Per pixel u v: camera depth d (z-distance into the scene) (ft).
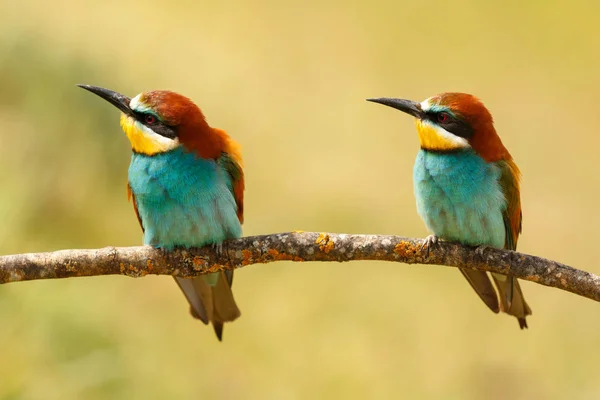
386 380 39.17
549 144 50.65
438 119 27.73
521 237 46.50
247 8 53.11
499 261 25.32
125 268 25.18
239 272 41.57
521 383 39.88
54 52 37.11
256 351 39.34
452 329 41.19
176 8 50.03
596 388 39.40
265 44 51.60
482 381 39.75
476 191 27.22
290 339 40.11
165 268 25.96
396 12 54.03
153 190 26.61
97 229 36.63
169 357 36.94
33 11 39.17
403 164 47.29
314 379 38.75
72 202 35.81
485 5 55.06
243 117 48.06
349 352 39.86
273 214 44.52
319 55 51.67
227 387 38.14
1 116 35.32
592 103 52.31
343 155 47.37
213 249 26.32
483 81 52.90
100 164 36.50
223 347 39.01
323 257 24.98
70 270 24.32
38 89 35.91
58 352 30.99
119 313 35.29
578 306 42.16
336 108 49.73
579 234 46.42
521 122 51.47
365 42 52.90
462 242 27.07
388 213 44.98
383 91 50.75
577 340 41.06
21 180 32.78
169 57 48.14
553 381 39.88
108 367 31.99
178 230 26.30
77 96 36.40
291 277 41.93
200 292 28.12
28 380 29.73
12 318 30.14
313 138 47.93
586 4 55.01
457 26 54.39
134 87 41.55
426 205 27.58
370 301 41.63
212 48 49.90
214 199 26.71
